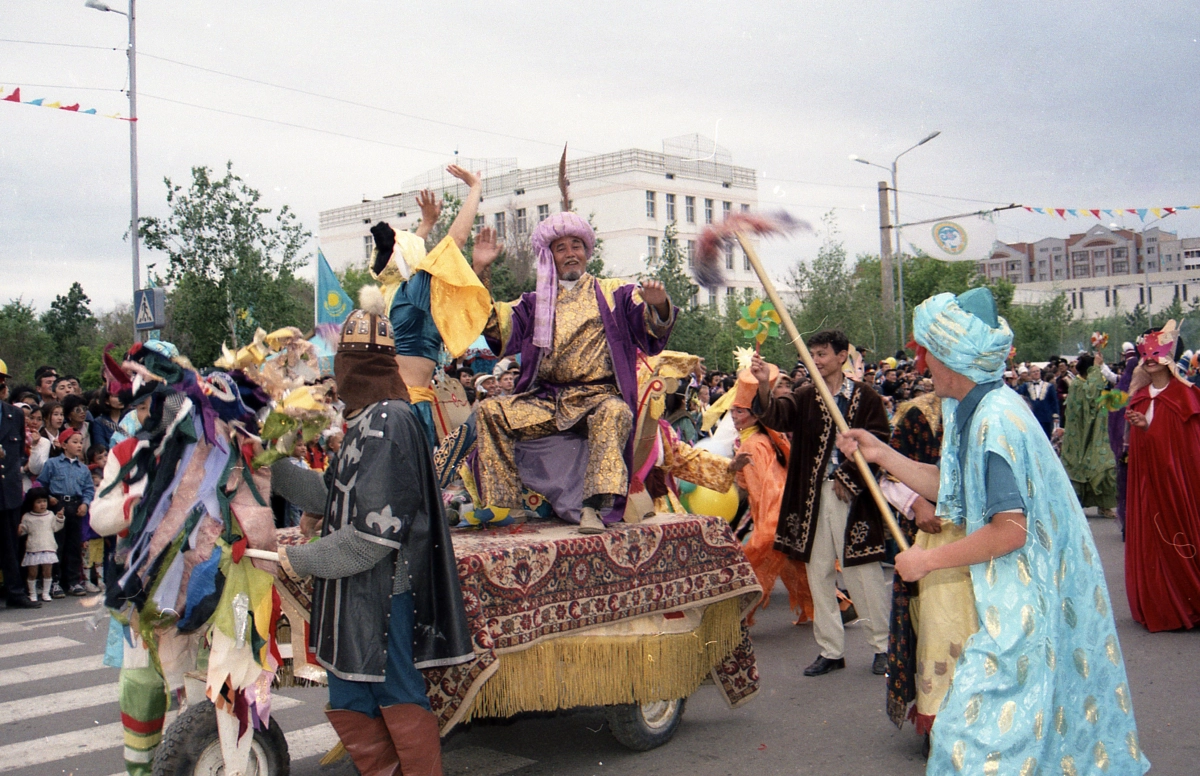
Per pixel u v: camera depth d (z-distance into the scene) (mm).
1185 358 9969
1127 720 2949
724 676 4883
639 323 4531
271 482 3668
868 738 4801
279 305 17969
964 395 3135
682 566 4520
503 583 3783
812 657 6402
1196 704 5133
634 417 4500
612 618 4176
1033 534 2902
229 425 3408
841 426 3549
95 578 10062
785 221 3695
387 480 3203
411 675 3332
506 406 4543
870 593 5809
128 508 3314
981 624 2959
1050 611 2867
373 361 3381
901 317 21672
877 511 5797
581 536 4195
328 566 3158
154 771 3342
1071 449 13039
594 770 4434
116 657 5004
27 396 9977
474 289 4379
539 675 3965
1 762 4812
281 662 3645
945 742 2869
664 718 4785
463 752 4715
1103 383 12883
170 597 3299
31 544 9133
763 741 4789
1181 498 6691
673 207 45312
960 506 3141
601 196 44531
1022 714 2803
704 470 5164
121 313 31062
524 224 41031
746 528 7535
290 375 3549
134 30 15789
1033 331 39188
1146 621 6785
